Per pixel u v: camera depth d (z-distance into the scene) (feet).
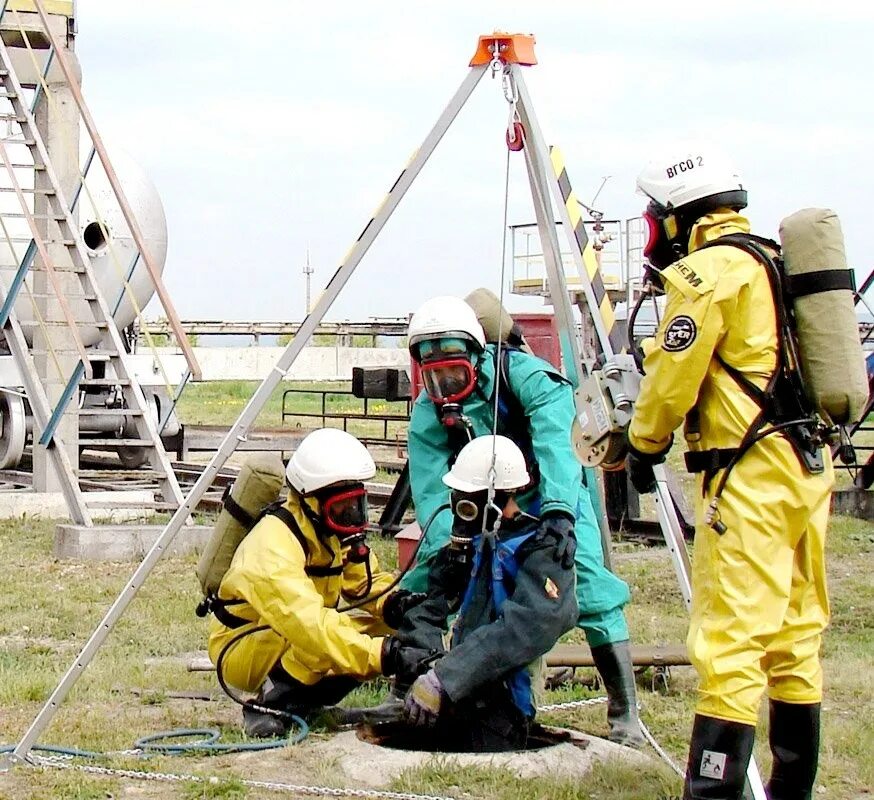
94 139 47.14
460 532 19.30
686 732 21.54
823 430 16.29
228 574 20.38
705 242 16.57
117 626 30.01
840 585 37.65
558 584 18.81
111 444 45.11
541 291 70.54
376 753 18.84
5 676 24.64
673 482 42.91
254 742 19.90
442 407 21.03
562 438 20.59
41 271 49.26
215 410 116.57
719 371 16.16
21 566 38.96
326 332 133.69
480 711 19.52
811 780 17.11
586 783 18.21
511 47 19.70
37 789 17.90
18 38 51.06
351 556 21.04
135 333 61.31
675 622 30.99
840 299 16.02
